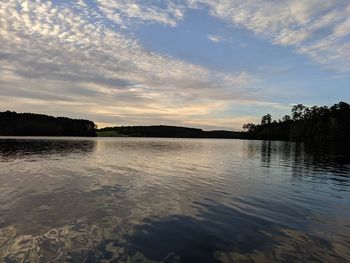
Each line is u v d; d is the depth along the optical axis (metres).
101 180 26.62
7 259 10.80
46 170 32.19
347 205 19.36
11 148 66.81
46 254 11.23
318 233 14.00
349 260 11.18
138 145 106.06
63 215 15.84
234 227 14.60
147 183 25.78
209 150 82.12
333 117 159.75
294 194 22.52
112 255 11.25
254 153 70.12
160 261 10.86
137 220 15.35
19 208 16.97
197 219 15.76
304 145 123.94
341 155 64.19
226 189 23.84
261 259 11.20
